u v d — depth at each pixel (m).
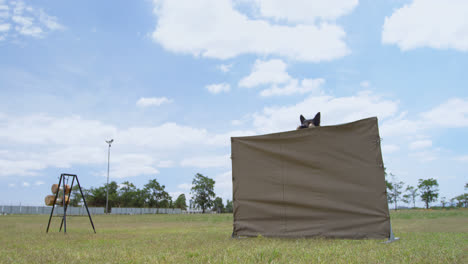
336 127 7.98
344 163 7.78
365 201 7.43
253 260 4.27
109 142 64.19
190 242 6.89
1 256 5.10
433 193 69.25
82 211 62.53
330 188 7.84
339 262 4.11
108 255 5.02
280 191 8.42
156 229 12.70
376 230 7.22
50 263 4.48
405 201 68.62
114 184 94.69
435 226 12.55
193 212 100.44
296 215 8.14
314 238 7.59
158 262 4.29
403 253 4.80
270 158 8.71
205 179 102.50
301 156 8.28
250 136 9.09
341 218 7.64
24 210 57.59
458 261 4.18
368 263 4.04
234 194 9.03
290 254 4.81
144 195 92.56
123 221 22.78
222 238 8.16
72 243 7.03
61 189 10.98
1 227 13.87
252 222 8.68
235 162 9.20
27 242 7.28
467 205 65.81
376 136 7.52
